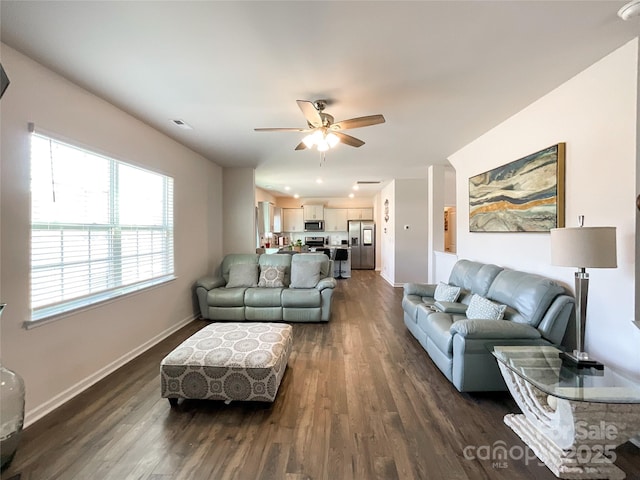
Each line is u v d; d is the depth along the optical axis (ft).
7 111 6.08
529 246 9.24
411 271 22.58
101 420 6.59
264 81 7.52
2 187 6.02
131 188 10.00
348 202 34.12
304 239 34.37
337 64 6.77
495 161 11.00
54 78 7.05
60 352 7.23
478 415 6.83
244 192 17.81
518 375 5.81
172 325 12.36
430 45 6.10
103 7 4.99
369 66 6.87
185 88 7.88
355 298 19.03
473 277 10.88
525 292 7.98
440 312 10.02
